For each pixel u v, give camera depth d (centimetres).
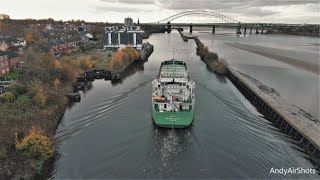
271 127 4897
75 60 8819
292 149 4119
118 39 13550
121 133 4400
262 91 6881
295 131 4544
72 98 6156
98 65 9562
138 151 3856
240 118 5125
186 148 3931
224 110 5472
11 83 5997
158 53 13912
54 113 5106
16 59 8256
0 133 3847
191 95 5147
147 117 4981
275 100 6188
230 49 15838
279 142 4309
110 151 3872
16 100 5172
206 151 3866
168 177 3306
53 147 3819
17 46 11550
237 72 8981
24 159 3525
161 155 3747
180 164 3547
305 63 11094
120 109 5416
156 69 9662
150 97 6072
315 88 7431
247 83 7475
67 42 13025
